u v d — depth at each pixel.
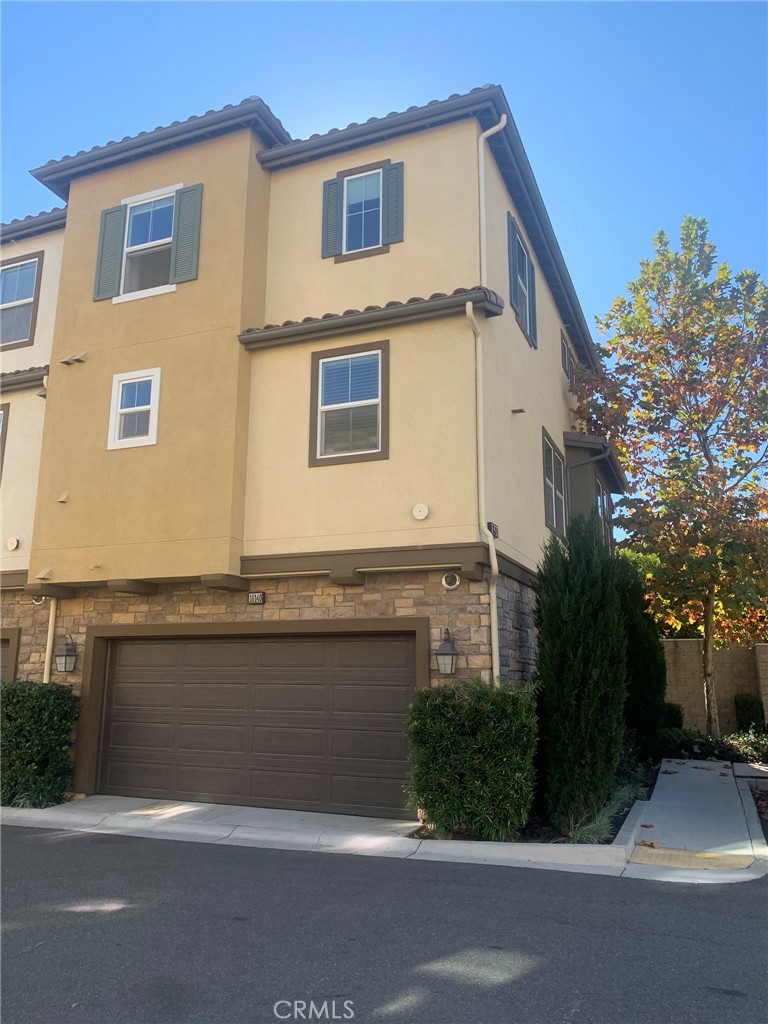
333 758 9.60
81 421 11.22
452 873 6.79
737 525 14.38
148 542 10.33
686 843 7.85
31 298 13.45
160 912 5.65
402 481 9.51
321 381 10.30
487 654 8.90
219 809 9.73
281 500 10.09
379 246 10.71
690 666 16.89
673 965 4.63
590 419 17.03
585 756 8.28
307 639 10.04
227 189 11.19
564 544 9.74
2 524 12.34
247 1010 4.04
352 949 4.88
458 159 10.54
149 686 10.84
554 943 4.99
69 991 4.29
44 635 11.60
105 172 12.17
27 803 10.06
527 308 12.81
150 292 11.27
